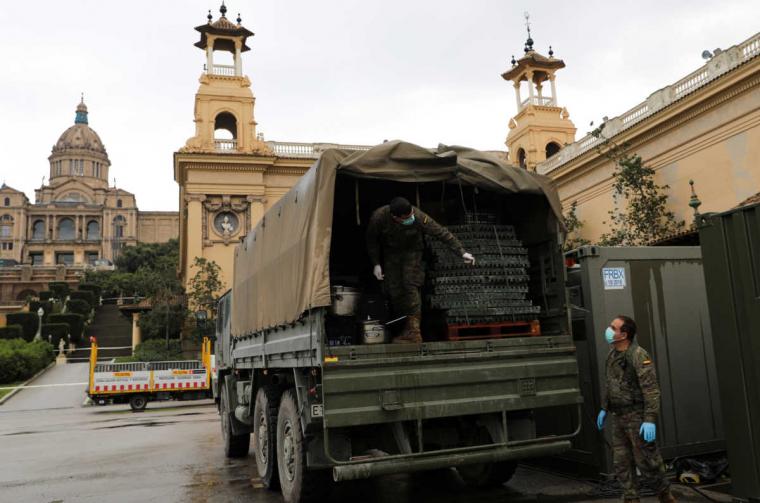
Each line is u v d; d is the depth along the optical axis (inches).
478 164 241.9
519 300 244.4
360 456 207.6
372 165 222.7
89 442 530.9
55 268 3100.4
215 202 1483.8
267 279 283.6
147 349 1473.9
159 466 379.6
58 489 318.3
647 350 273.1
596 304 267.9
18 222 4124.0
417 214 224.8
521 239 273.9
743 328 214.8
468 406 212.5
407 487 282.5
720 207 890.1
